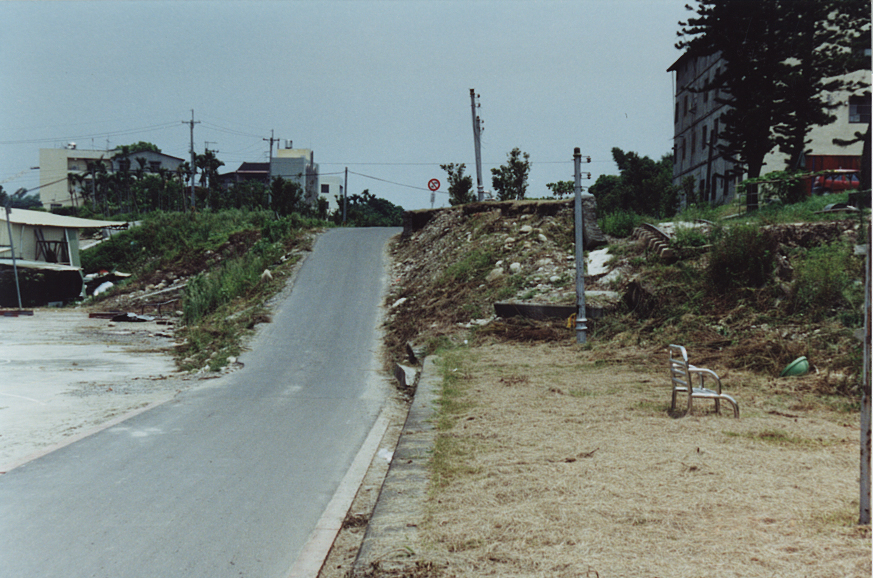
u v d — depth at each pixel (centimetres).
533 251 2392
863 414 431
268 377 1523
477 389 1071
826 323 1263
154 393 1299
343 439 907
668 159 6219
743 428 714
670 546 398
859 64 2905
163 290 3803
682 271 1683
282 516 589
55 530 550
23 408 1127
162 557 496
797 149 3058
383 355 1833
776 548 387
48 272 4309
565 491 515
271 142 8912
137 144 11344
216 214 5397
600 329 1608
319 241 3647
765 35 2911
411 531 458
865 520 425
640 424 750
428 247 3128
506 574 375
